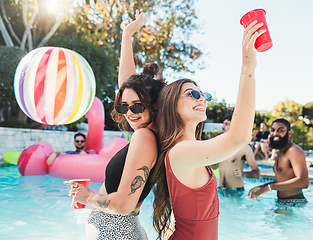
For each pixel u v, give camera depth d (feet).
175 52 63.67
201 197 4.33
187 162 4.03
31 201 13.19
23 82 14.14
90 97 15.39
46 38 44.91
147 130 4.69
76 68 14.76
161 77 6.30
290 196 12.89
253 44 3.57
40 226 9.75
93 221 4.86
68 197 13.98
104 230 4.68
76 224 10.00
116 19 57.47
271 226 10.01
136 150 4.36
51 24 52.29
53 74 14.07
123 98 5.19
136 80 5.23
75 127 46.26
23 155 20.02
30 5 47.83
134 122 5.17
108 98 52.80
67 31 57.31
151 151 4.46
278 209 12.10
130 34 7.37
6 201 13.16
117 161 4.79
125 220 4.75
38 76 13.97
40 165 19.92
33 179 18.79
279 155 13.04
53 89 14.05
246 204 12.93
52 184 17.19
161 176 4.69
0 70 36.09
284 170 12.75
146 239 5.03
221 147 3.63
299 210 11.92
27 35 44.78
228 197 14.14
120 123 5.94
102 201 4.35
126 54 7.25
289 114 79.92
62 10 46.80
